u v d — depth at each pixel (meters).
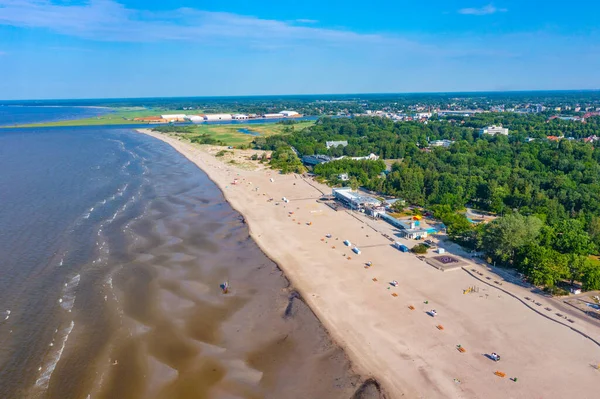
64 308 88.75
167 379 70.75
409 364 74.50
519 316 88.88
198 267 111.69
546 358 75.75
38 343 77.25
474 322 86.75
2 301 90.00
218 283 103.75
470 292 98.94
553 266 100.12
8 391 65.44
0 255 111.94
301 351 78.75
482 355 76.75
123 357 75.31
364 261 116.50
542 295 97.44
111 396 66.25
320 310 91.62
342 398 67.44
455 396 67.19
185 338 81.69
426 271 110.19
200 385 69.75
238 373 72.88
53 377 69.06
